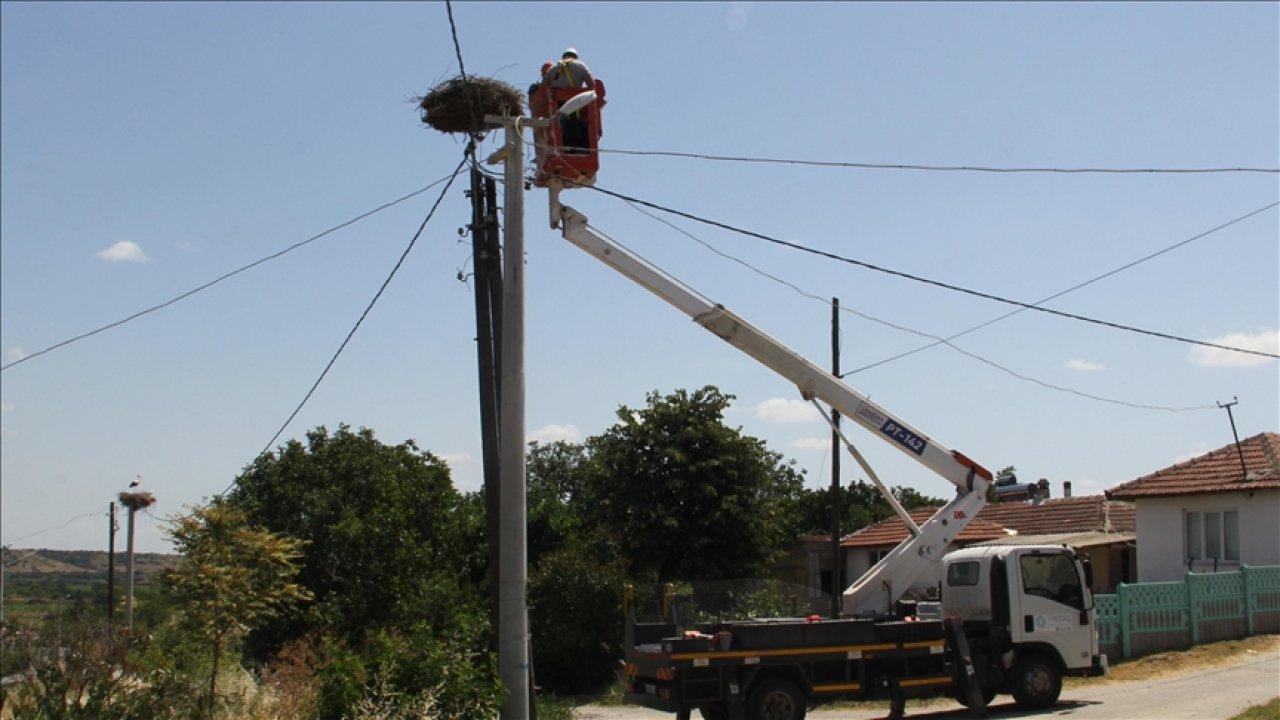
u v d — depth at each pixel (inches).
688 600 685.3
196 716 435.8
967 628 685.9
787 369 679.1
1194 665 825.5
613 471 1146.7
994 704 718.5
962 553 715.4
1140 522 1103.0
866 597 692.1
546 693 987.9
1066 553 703.7
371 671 505.4
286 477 968.9
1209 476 1050.7
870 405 695.7
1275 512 986.7
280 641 864.3
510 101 546.9
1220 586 916.6
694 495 1112.2
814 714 721.0
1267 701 647.1
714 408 1151.0
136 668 422.9
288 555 584.4
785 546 1563.7
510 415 446.3
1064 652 689.0
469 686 495.5
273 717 474.3
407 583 946.7
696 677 590.2
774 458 1194.0
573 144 543.2
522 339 452.4
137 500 1245.7
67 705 392.2
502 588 437.4
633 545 1106.1
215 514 550.6
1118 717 629.3
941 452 706.2
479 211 548.7
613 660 1009.5
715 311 653.9
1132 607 870.4
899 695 633.6
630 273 628.1
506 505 440.8
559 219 601.0
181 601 534.0
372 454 1013.8
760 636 604.4
